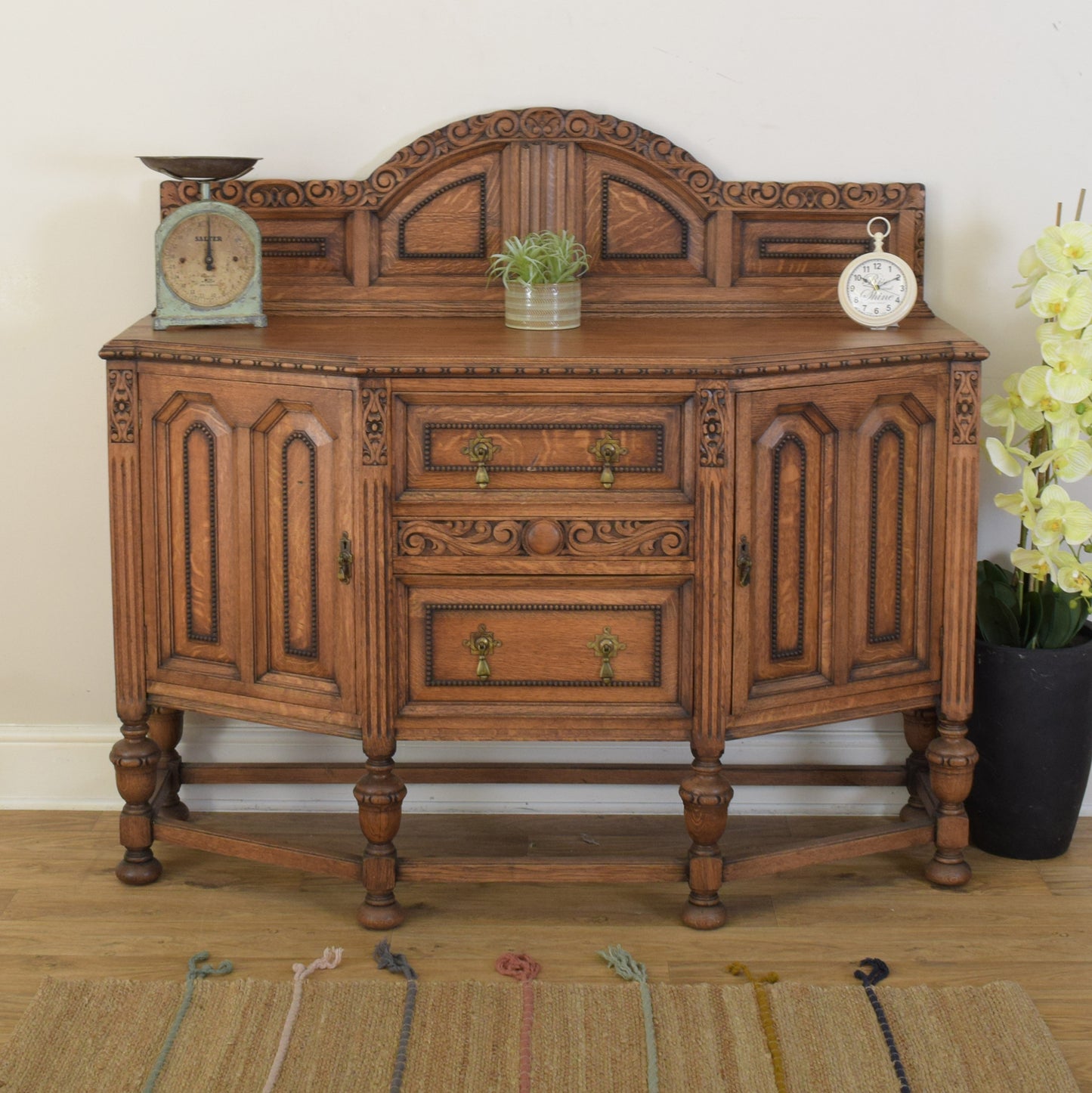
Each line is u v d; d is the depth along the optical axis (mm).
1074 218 2840
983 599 2801
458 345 2426
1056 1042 2234
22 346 2865
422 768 2893
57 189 2809
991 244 2852
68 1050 2188
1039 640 2791
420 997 2332
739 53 2775
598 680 2469
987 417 2721
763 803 3020
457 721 2479
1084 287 2537
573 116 2738
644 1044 2221
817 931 2557
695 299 2801
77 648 2980
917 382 2465
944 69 2781
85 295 2852
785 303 2803
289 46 2766
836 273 2818
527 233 2775
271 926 2570
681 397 2348
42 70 2764
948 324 2721
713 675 2428
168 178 2793
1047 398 2604
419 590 2438
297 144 2805
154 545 2529
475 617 2445
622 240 2799
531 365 2311
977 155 2814
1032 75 2781
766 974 2410
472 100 2789
